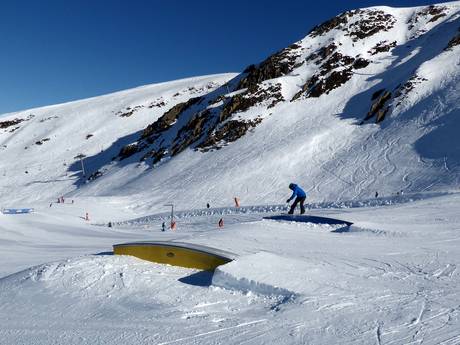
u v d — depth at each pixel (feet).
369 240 37.73
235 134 193.47
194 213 122.31
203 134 211.82
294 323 16.42
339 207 102.99
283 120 194.90
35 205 160.45
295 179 143.84
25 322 19.15
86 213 132.87
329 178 137.69
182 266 25.86
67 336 16.93
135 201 154.20
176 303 20.01
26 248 59.72
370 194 118.42
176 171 181.88
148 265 26.23
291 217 52.13
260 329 16.14
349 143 161.58
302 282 21.06
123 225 114.32
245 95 218.59
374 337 14.61
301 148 163.73
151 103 363.76
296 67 245.24
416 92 174.40
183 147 210.18
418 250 31.50
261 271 22.39
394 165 133.39
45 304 21.39
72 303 21.21
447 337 14.25
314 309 17.71
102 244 64.75
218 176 157.79
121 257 27.66
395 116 167.63
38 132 358.84
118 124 337.31
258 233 41.96
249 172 154.51
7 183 271.08
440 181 112.68
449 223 47.11
